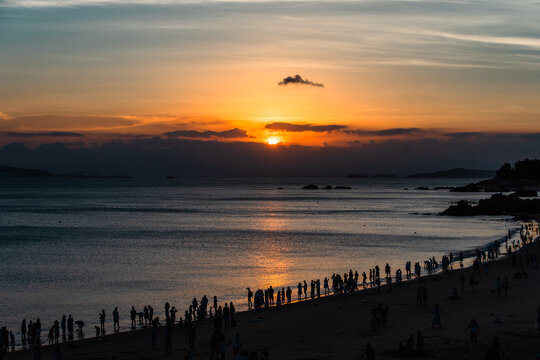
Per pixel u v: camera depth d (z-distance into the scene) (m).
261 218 157.38
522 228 120.50
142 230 122.50
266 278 65.44
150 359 33.34
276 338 36.88
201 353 34.47
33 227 128.75
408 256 82.62
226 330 40.19
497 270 64.38
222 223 140.88
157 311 50.41
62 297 55.88
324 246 94.50
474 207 170.75
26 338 42.25
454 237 108.88
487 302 45.50
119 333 42.19
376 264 75.06
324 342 34.97
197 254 84.81
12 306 52.38
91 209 193.50
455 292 48.12
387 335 35.94
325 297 53.00
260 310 48.06
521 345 31.41
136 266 73.69
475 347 31.56
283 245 95.81
